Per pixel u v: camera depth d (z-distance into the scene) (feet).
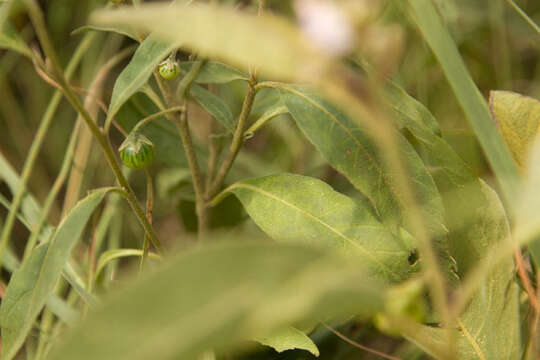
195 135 1.86
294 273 0.91
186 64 1.59
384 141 1.02
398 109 1.48
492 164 1.35
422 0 1.41
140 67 1.43
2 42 1.43
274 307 0.87
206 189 1.65
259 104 1.69
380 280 1.42
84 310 1.62
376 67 0.96
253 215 1.50
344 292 0.91
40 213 1.72
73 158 1.82
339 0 0.92
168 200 1.91
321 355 1.64
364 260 1.43
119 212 1.83
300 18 0.93
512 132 1.46
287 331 1.45
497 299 1.45
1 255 1.67
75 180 1.81
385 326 1.15
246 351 1.61
